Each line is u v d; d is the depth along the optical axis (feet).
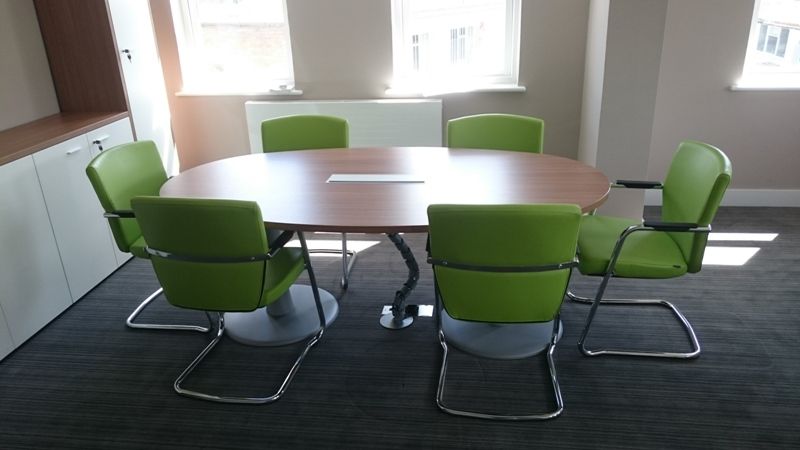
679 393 7.42
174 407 7.50
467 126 10.11
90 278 10.46
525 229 5.87
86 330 9.32
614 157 11.34
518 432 6.88
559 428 6.91
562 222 5.84
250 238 6.54
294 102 13.71
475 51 13.47
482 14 13.07
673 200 8.20
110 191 8.23
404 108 13.30
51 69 11.59
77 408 7.53
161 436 6.99
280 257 8.20
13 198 8.71
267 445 6.81
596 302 7.83
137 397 7.72
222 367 8.28
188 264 6.89
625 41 10.53
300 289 10.21
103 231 10.82
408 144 13.65
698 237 7.14
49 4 11.12
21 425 7.25
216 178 8.47
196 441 6.89
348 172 8.57
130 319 9.43
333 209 7.09
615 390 7.52
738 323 8.91
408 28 13.35
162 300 10.16
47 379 8.13
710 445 6.57
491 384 7.72
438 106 13.19
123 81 11.72
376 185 7.93
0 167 8.46
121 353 8.70
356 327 9.12
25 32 11.00
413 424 7.06
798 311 9.19
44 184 9.34
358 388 7.73
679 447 6.55
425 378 7.89
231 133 14.46
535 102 13.25
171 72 14.02
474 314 6.75
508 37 13.16
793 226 12.29
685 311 9.29
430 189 7.68
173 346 8.84
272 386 7.84
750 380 7.62
